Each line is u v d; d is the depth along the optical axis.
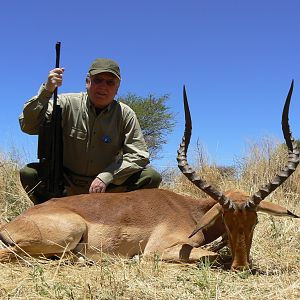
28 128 2.50
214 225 2.15
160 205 2.20
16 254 1.95
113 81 2.47
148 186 2.60
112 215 2.12
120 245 2.10
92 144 2.54
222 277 1.78
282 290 1.65
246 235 1.84
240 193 2.03
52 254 2.04
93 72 2.45
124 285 1.67
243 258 1.83
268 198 3.51
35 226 2.00
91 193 2.28
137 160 2.52
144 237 2.13
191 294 1.63
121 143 2.59
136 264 1.98
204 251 2.01
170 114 6.18
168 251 2.04
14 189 3.16
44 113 2.47
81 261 2.03
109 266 1.94
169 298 1.58
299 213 3.20
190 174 1.92
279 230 2.55
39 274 1.80
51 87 2.40
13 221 2.05
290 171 1.88
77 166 2.57
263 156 4.35
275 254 2.19
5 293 1.61
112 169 2.47
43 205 2.13
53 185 2.46
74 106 2.53
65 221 2.03
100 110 2.52
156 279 1.77
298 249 2.34
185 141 2.00
